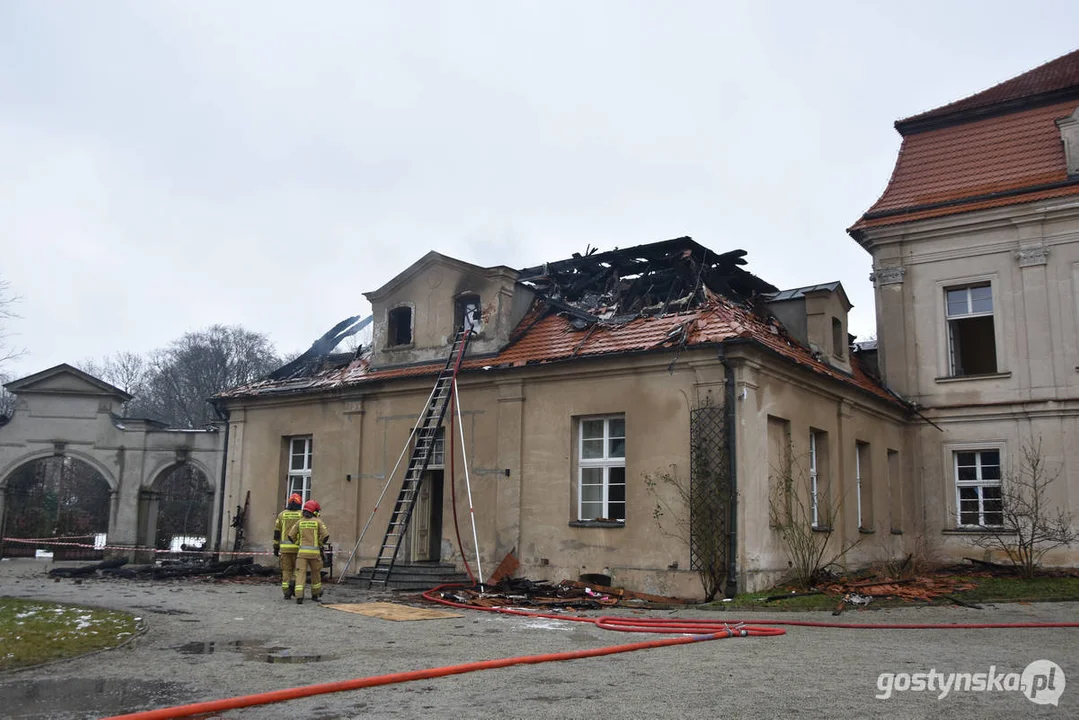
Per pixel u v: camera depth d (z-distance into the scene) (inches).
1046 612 490.9
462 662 315.9
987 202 810.2
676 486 576.4
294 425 816.9
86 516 1486.2
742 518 553.0
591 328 673.0
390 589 625.6
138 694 257.8
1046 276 784.3
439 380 696.4
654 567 576.4
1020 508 760.3
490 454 672.4
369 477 745.0
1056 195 774.5
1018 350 789.9
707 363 575.5
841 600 510.9
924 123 918.4
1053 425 765.3
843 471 695.7
